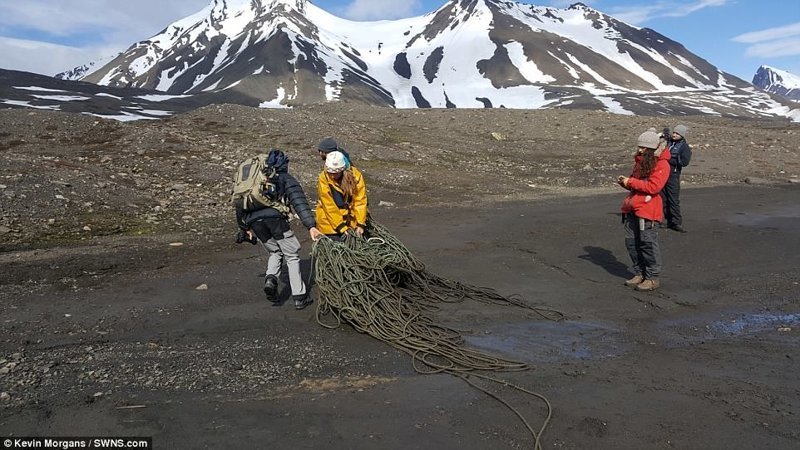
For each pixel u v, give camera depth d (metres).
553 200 14.24
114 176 13.00
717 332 5.64
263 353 5.07
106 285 7.02
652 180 6.76
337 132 21.48
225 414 3.92
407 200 13.91
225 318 5.98
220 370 4.67
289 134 20.47
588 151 22.84
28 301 6.36
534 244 9.50
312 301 6.56
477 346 5.29
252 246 9.19
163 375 4.55
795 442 3.60
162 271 7.68
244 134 20.56
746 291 6.93
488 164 19.75
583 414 3.96
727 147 23.38
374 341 5.43
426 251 9.01
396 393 4.29
